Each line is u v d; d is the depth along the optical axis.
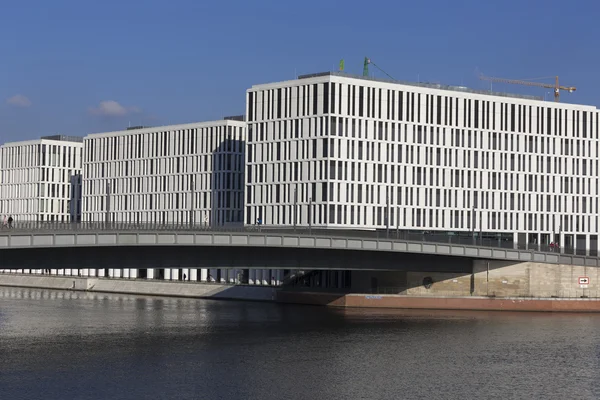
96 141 196.00
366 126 144.12
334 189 140.75
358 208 142.75
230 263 97.44
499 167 156.12
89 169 197.38
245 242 95.31
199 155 174.38
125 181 188.62
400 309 124.00
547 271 121.94
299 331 95.88
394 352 81.69
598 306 122.06
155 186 182.50
